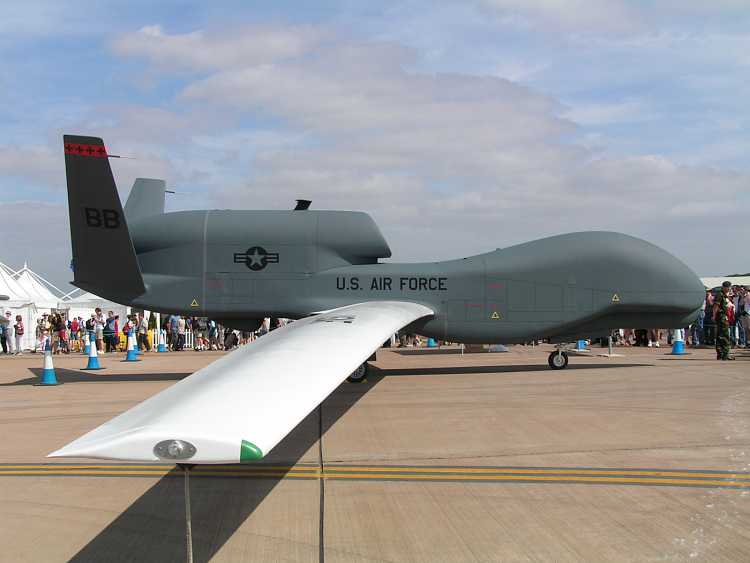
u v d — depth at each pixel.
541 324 15.34
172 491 6.34
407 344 29.69
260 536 5.14
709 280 37.91
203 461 2.90
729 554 4.67
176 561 4.70
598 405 10.69
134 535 5.21
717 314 18.27
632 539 4.96
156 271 15.16
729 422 9.24
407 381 14.28
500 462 7.22
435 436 8.55
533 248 15.62
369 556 4.73
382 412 10.34
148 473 7.02
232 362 4.74
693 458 7.29
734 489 6.17
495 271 15.34
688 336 26.94
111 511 5.79
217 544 5.00
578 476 6.63
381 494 6.14
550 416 9.80
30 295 34.16
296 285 15.15
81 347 30.70
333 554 4.78
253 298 15.10
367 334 7.25
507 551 4.78
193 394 3.72
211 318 15.55
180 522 5.49
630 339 27.09
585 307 15.31
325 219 15.33
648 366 16.59
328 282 15.16
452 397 11.80
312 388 4.14
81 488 6.48
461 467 7.04
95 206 13.91
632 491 6.12
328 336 6.54
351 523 5.39
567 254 15.41
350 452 7.75
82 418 10.35
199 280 15.07
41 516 5.68
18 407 11.59
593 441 8.15
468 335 15.39
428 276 15.33
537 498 5.96
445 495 6.09
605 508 5.66
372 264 15.41
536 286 15.33
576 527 5.23
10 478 6.88
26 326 31.36
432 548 4.86
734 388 12.45
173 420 3.14
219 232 15.15
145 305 14.98
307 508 5.79
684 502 5.79
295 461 7.39
